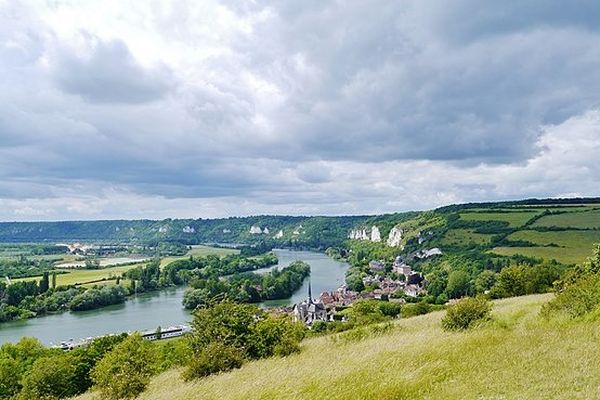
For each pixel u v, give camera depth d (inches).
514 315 1114.1
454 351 703.7
